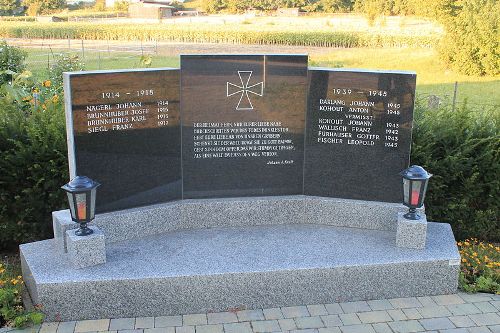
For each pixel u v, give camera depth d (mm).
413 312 5098
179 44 42281
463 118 7082
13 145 6379
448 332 4758
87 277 4859
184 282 4984
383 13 47188
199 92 6172
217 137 6316
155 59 29516
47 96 9984
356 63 29500
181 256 5410
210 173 6391
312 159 6508
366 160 6348
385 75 6121
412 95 6102
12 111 6773
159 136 6082
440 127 7055
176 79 6090
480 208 7000
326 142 6438
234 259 5352
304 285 5199
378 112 6219
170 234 6055
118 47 39500
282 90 6316
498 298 5391
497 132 7031
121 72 5691
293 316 5016
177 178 6309
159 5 70000
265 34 42094
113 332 4668
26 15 79125
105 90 5617
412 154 6762
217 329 4762
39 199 6359
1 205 6273
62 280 4785
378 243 5805
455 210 6895
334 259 5363
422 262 5340
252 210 6355
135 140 5918
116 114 5738
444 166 6793
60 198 6379
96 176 5730
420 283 5398
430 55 31766
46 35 50625
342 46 40062
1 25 54906
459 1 27672
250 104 6305
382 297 5367
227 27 48844
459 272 5660
